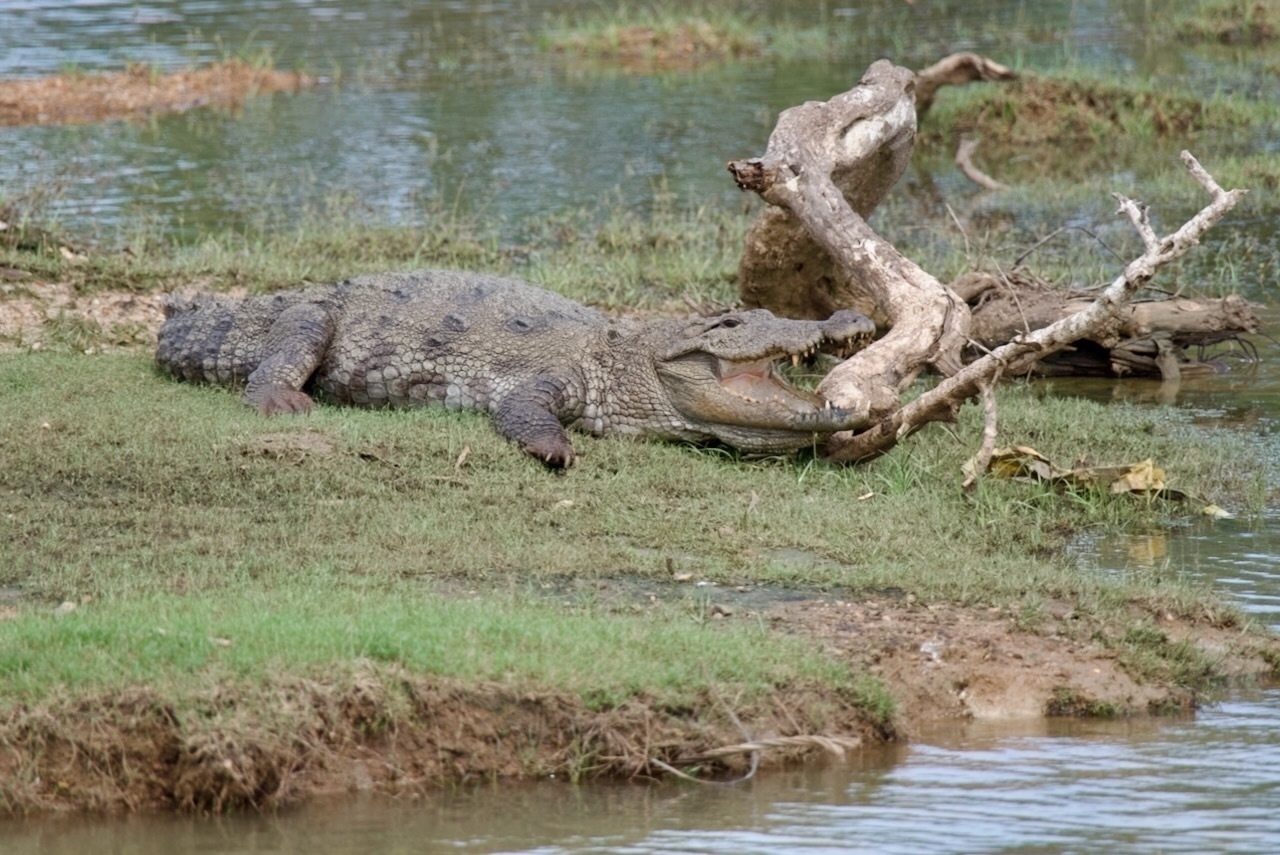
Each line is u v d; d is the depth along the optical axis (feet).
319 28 208.54
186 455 56.85
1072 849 34.47
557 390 62.54
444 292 66.95
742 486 58.70
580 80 171.53
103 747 37.58
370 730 38.99
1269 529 58.39
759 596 48.47
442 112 151.94
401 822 36.63
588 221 107.45
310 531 51.67
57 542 50.01
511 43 197.57
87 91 160.04
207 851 35.14
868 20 211.00
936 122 145.89
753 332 60.80
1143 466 61.11
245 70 170.40
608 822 36.45
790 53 184.75
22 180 114.42
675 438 63.36
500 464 58.70
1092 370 81.00
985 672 44.37
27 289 78.43
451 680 39.81
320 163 127.13
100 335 75.15
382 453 58.49
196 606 43.57
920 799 37.58
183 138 138.10
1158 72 165.37
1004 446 65.10
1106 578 51.60
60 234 89.40
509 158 130.11
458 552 50.42
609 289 88.53
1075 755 40.40
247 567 48.14
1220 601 50.26
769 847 34.86
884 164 77.46
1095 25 202.18
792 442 61.67
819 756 40.52
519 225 106.63
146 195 112.98
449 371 64.54
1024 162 134.62
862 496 58.90
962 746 41.22
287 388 63.87
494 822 36.60
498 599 46.39
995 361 59.11
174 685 38.37
